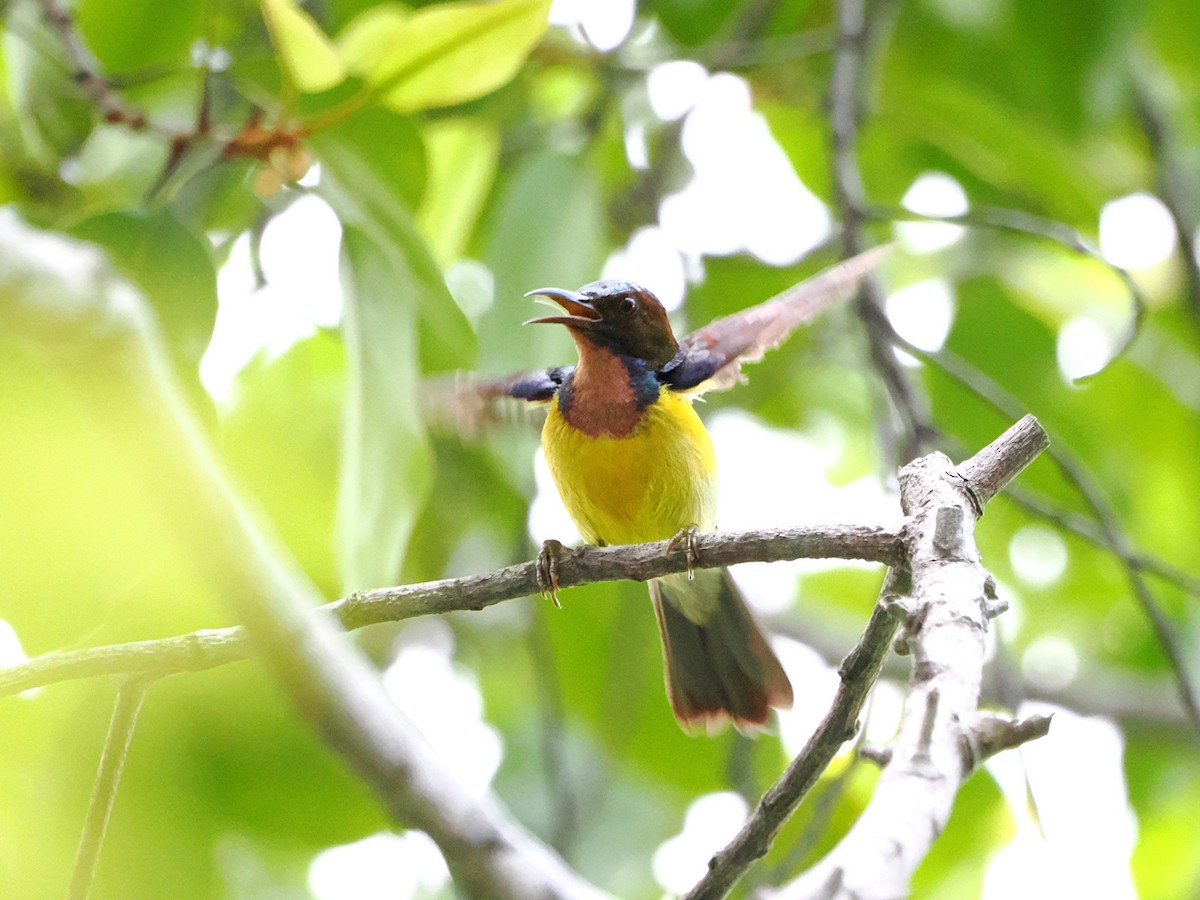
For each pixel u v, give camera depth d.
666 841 13.57
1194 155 15.32
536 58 12.30
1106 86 12.04
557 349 10.38
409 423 8.02
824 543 6.59
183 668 6.60
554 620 13.79
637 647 12.64
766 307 10.30
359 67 8.35
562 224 10.76
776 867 9.31
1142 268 15.35
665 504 10.24
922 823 4.03
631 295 10.20
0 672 6.48
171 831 9.15
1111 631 16.05
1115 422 15.81
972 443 14.49
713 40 13.24
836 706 6.08
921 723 4.46
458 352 8.98
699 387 10.21
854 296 11.23
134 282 7.35
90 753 9.00
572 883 5.57
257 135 8.05
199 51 9.84
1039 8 12.02
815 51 12.46
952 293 15.06
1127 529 14.75
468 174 11.21
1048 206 13.60
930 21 13.41
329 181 8.43
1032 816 9.08
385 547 7.81
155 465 3.94
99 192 10.42
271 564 4.54
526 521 11.23
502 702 14.41
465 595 7.30
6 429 5.73
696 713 11.05
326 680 5.05
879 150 14.80
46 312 3.53
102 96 8.42
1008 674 10.50
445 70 7.99
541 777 13.66
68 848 8.69
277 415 11.28
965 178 14.41
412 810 5.31
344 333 8.23
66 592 6.23
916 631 5.09
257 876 11.79
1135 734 15.73
